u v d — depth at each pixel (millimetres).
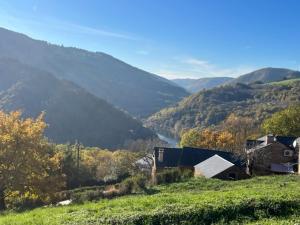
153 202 24391
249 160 68500
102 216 21234
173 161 75688
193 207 21156
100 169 94875
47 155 49406
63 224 20000
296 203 21625
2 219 23734
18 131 45969
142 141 132625
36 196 46781
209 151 76750
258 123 154750
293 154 70625
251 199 22031
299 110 106125
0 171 44125
